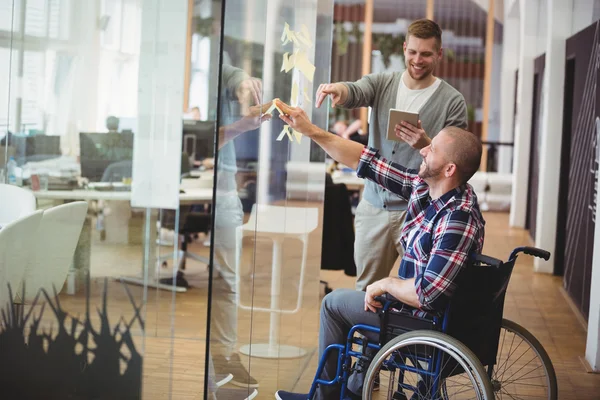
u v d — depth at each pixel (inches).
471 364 100.3
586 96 238.5
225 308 100.4
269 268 118.4
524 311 225.8
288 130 126.1
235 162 99.1
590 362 172.2
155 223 111.3
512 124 486.3
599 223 171.9
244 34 99.0
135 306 112.2
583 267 223.9
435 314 108.1
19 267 111.7
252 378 113.3
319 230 154.9
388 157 148.8
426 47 142.6
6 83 110.5
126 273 111.5
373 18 506.0
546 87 287.1
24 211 111.2
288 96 125.6
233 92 96.0
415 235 113.0
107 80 109.2
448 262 104.7
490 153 485.1
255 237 110.3
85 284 111.7
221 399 101.3
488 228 405.1
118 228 110.9
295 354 139.2
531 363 165.0
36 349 112.9
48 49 109.8
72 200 110.6
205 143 207.3
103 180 110.3
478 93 496.4
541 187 287.9
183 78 109.3
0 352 113.0
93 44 109.0
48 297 112.3
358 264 151.4
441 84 148.0
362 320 113.6
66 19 109.0
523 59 398.3
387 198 144.3
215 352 98.0
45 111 110.1
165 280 122.3
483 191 483.2
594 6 238.8
